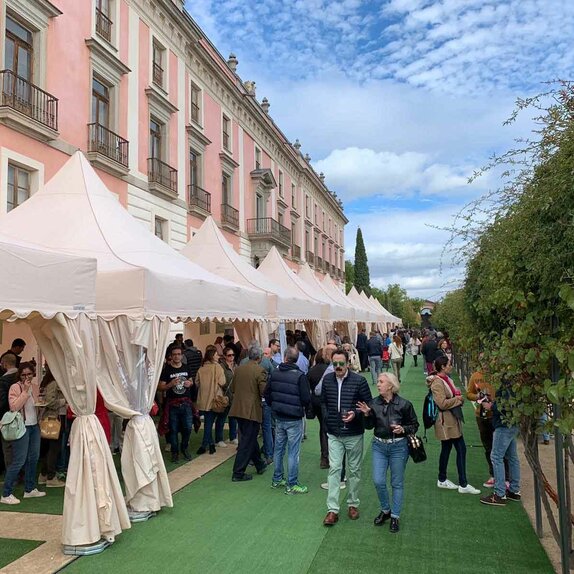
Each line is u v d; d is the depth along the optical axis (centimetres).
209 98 2277
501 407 441
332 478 529
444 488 635
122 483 659
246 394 680
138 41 1695
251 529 505
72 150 1351
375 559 438
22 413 588
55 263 447
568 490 394
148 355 566
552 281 335
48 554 448
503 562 432
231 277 1105
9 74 1150
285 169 3556
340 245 5828
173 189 1886
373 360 1781
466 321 833
